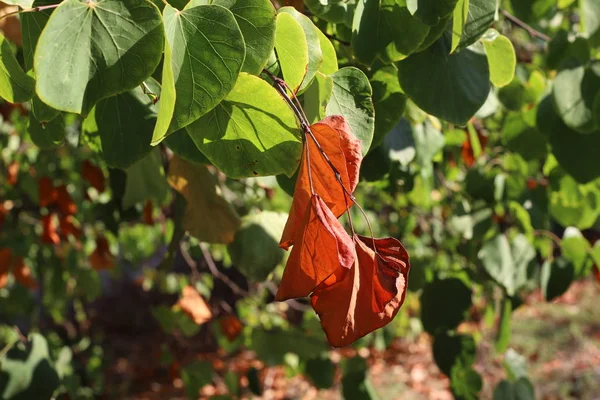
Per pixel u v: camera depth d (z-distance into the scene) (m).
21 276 1.91
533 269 1.31
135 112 0.72
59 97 0.50
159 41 0.52
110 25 0.52
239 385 1.75
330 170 0.56
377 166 0.99
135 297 5.57
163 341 4.96
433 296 1.31
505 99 1.16
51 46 0.50
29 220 2.16
